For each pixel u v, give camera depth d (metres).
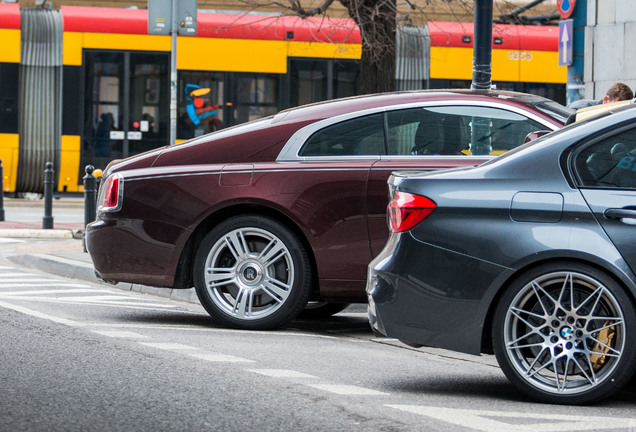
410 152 10.22
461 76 29.38
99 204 10.91
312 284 10.36
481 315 7.23
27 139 28.19
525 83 29.64
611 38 18.59
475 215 7.26
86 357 8.45
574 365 7.16
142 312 11.77
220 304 10.45
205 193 10.39
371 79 20.58
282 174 10.23
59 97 28.27
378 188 10.02
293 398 7.06
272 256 10.34
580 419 6.62
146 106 28.47
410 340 7.45
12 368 7.95
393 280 7.45
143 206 10.56
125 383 7.46
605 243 6.97
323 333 10.75
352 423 6.36
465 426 6.34
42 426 6.21
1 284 14.19
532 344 7.21
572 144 7.25
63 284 14.49
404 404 6.99
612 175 7.14
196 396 7.07
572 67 19.33
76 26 28.27
